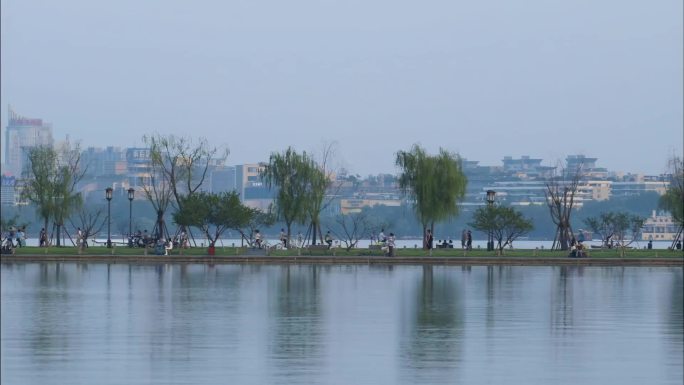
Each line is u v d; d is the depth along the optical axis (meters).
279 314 114.81
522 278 167.25
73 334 99.38
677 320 110.38
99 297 131.75
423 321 109.31
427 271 185.75
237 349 90.88
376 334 99.88
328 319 110.75
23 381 77.00
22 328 102.75
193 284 151.50
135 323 106.75
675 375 80.31
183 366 82.94
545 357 87.38
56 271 179.00
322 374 80.06
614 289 145.75
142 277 165.25
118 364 83.62
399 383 76.88
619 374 80.56
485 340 96.25
